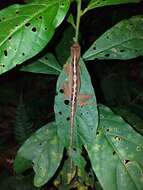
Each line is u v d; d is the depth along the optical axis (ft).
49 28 0.59
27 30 0.58
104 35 0.74
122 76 1.77
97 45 0.74
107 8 2.03
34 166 0.77
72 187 0.85
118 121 0.73
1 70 0.57
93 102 0.66
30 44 0.58
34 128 1.45
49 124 0.78
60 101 0.68
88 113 0.67
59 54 0.86
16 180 1.33
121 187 0.69
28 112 1.57
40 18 0.59
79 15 0.69
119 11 2.15
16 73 2.14
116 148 0.71
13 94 2.09
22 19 0.58
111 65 1.88
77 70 0.65
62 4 0.60
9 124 2.02
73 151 0.71
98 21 2.12
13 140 1.92
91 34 2.07
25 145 0.77
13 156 1.75
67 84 0.66
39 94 2.03
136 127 0.88
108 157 0.70
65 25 0.86
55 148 0.76
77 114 0.67
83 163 0.72
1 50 0.57
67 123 0.68
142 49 0.74
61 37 0.86
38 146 0.77
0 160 1.72
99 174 0.69
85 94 0.66
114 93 1.64
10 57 0.57
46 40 0.59
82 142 0.70
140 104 1.54
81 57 0.73
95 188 0.93
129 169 0.70
